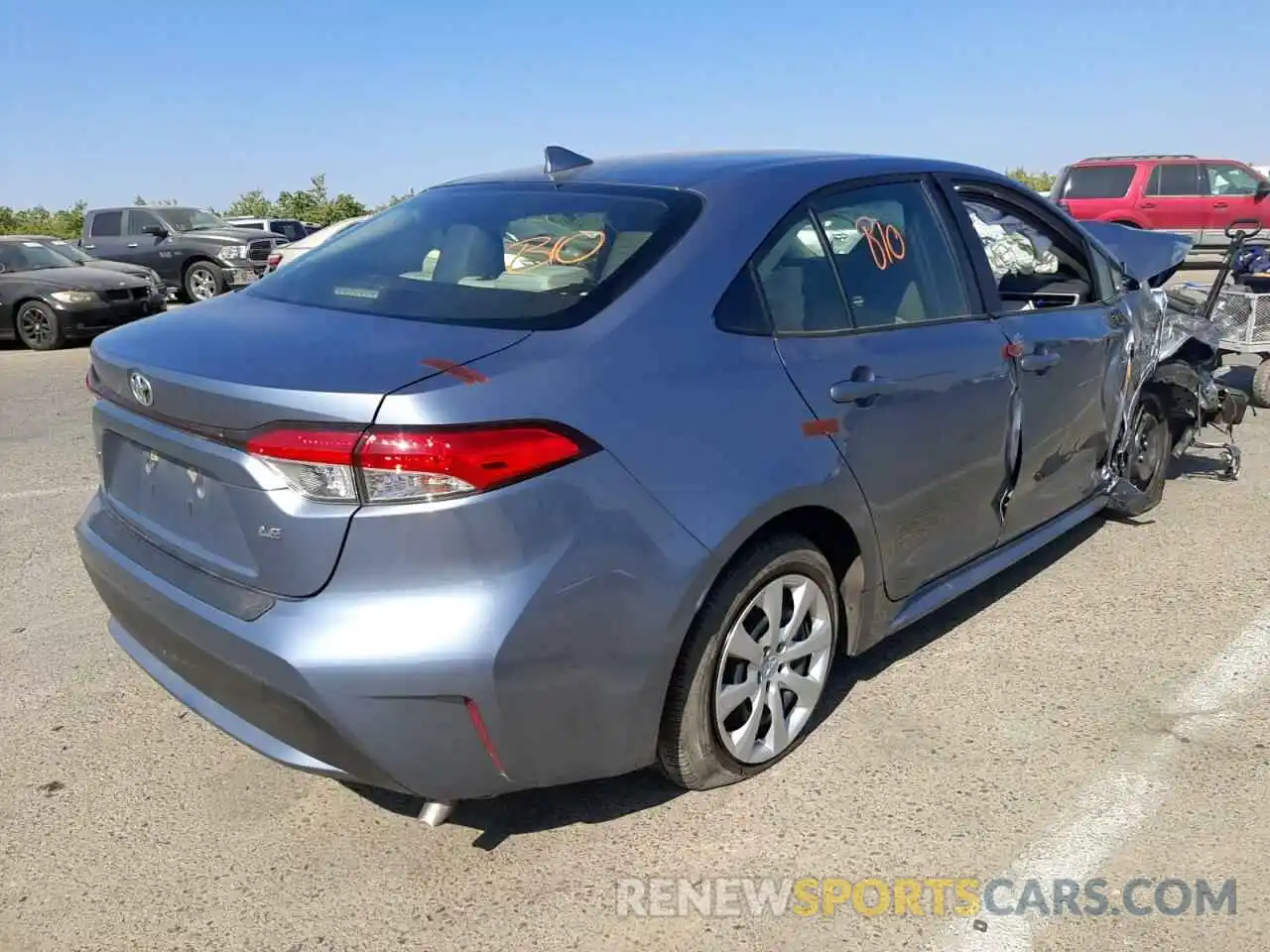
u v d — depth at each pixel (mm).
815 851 2834
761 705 3076
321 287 3178
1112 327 4574
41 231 39562
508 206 3316
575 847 2863
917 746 3312
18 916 2635
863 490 3168
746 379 2871
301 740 2482
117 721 3566
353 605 2367
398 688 2352
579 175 3451
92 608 4504
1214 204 19719
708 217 3045
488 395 2393
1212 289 6734
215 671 2578
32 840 2930
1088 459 4578
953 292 3738
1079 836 2879
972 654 3930
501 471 2355
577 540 2467
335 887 2730
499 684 2395
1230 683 3697
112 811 3061
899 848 2842
